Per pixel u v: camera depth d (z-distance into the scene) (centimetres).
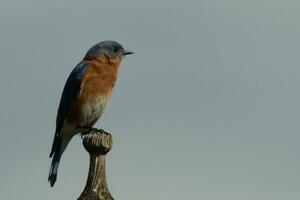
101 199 681
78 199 684
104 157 697
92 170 691
